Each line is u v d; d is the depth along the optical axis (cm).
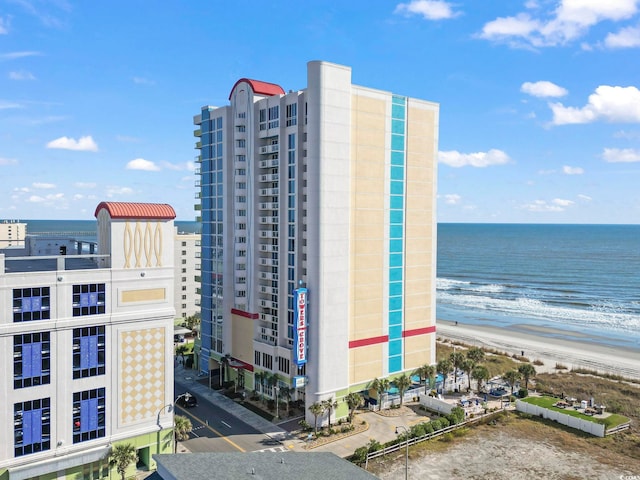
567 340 13562
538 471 5875
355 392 7544
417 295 8406
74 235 7731
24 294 4834
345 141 7188
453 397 8200
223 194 8675
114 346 5362
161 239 5659
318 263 6981
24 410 4859
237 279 8488
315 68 6862
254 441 6575
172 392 5797
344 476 3603
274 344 7894
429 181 8475
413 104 8144
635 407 7850
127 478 5438
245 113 8288
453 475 5766
